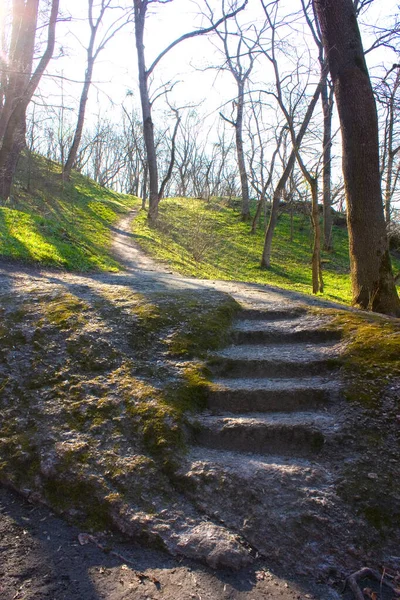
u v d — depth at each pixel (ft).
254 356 16.28
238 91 70.33
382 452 11.96
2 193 52.11
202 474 11.38
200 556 9.74
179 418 13.01
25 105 50.34
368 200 28.81
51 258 31.24
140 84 74.59
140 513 10.67
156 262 46.73
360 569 9.63
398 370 14.37
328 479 11.37
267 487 11.06
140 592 8.97
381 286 28.66
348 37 29.35
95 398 13.94
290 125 40.32
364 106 28.86
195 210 106.01
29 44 48.96
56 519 10.96
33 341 16.58
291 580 9.43
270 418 13.29
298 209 94.79
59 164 112.27
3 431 13.16
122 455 12.09
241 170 97.81
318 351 16.43
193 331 17.52
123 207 96.07
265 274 62.13
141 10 71.20
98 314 18.54
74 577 9.27
